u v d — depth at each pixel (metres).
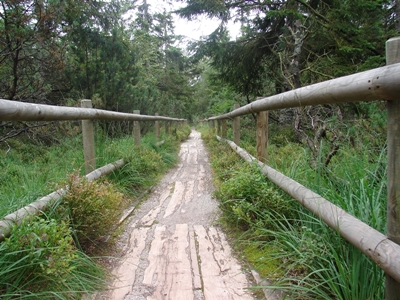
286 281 1.67
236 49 9.29
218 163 4.62
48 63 5.84
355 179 1.95
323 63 6.92
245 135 7.82
